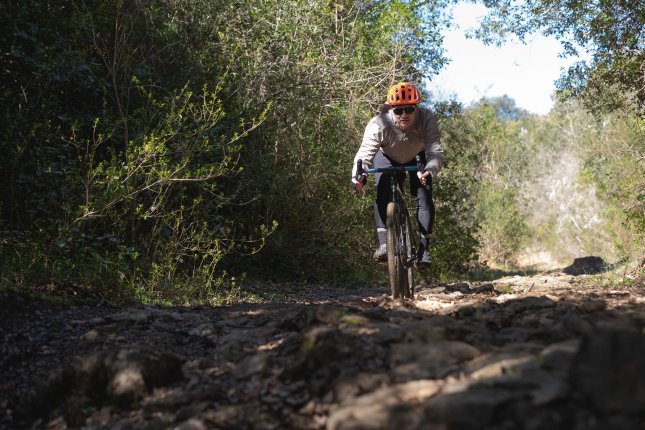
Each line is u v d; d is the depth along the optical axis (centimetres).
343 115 1252
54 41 828
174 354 370
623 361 233
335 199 1193
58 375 366
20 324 477
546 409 235
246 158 1061
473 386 264
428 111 573
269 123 1110
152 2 998
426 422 245
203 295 734
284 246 1100
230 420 297
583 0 1462
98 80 844
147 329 466
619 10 1422
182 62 1026
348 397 291
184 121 859
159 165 787
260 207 1083
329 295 916
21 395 378
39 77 752
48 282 578
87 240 700
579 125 3684
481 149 3134
